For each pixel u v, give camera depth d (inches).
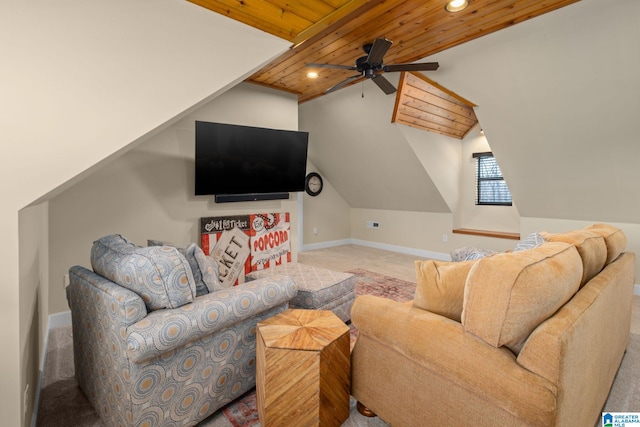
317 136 222.7
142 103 63.2
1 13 49.9
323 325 65.9
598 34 97.2
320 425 57.8
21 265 52.7
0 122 50.0
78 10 56.1
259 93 151.6
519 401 40.4
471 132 215.2
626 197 141.6
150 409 54.6
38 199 54.6
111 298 56.2
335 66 108.4
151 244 87.6
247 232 149.3
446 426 50.1
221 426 63.6
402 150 188.7
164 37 65.5
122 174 118.3
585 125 126.8
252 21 77.2
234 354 67.2
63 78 55.1
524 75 120.8
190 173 133.6
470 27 99.1
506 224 205.0
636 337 102.1
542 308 44.0
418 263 58.7
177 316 56.3
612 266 74.2
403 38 105.9
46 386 77.9
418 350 51.7
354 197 267.6
